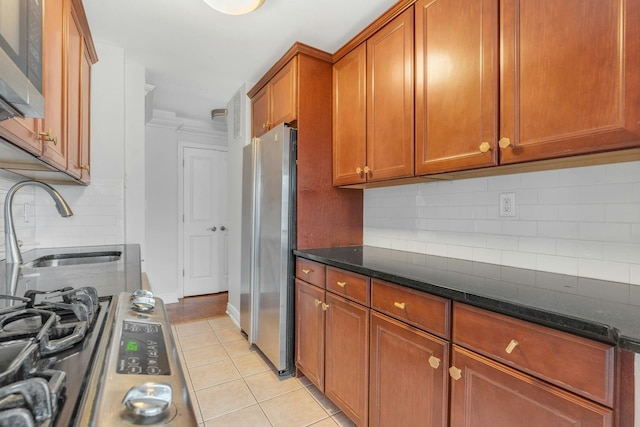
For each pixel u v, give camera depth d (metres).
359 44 1.90
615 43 0.91
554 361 0.82
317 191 2.14
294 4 1.76
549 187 1.34
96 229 2.31
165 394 0.43
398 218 2.04
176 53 2.34
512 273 1.30
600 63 0.94
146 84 2.83
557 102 1.03
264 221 2.27
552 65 1.04
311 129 2.11
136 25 1.99
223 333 2.75
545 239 1.35
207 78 2.76
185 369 2.14
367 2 1.74
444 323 1.10
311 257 1.85
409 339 1.23
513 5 1.14
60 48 1.31
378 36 1.75
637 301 0.90
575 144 0.99
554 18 1.04
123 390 0.44
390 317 1.32
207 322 3.02
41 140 1.08
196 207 4.02
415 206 1.93
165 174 3.79
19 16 0.66
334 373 1.67
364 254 1.85
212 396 1.84
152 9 1.83
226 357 2.31
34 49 0.76
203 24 1.97
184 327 2.89
